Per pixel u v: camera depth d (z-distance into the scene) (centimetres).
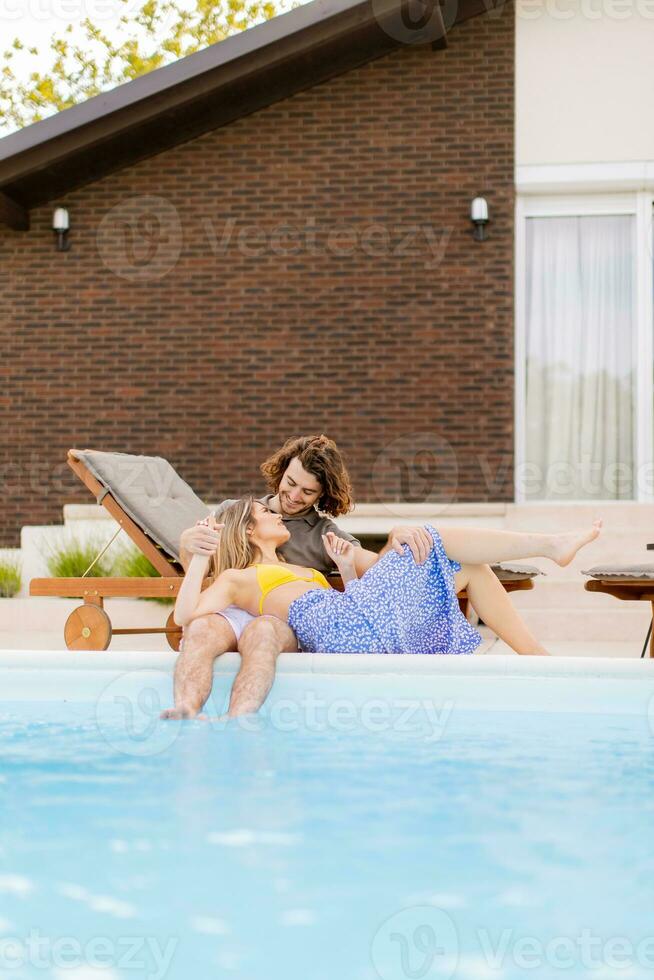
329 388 722
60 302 743
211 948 131
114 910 141
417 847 164
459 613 309
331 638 290
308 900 144
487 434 710
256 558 317
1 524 739
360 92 727
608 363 729
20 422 742
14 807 183
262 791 194
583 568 637
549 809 182
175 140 732
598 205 730
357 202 725
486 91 718
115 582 411
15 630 632
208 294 734
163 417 734
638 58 711
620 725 246
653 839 167
